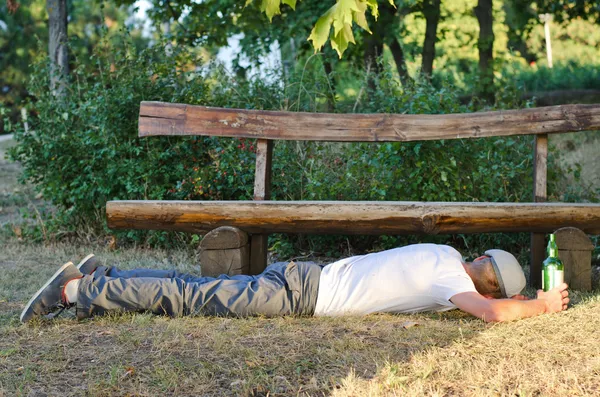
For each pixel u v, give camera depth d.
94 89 7.14
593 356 3.19
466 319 3.90
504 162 6.15
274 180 6.52
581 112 5.27
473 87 12.30
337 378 2.99
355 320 3.87
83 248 6.73
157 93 7.02
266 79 7.64
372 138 5.48
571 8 15.73
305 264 4.10
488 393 2.76
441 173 5.88
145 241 6.79
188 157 6.81
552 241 4.22
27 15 31.86
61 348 3.46
